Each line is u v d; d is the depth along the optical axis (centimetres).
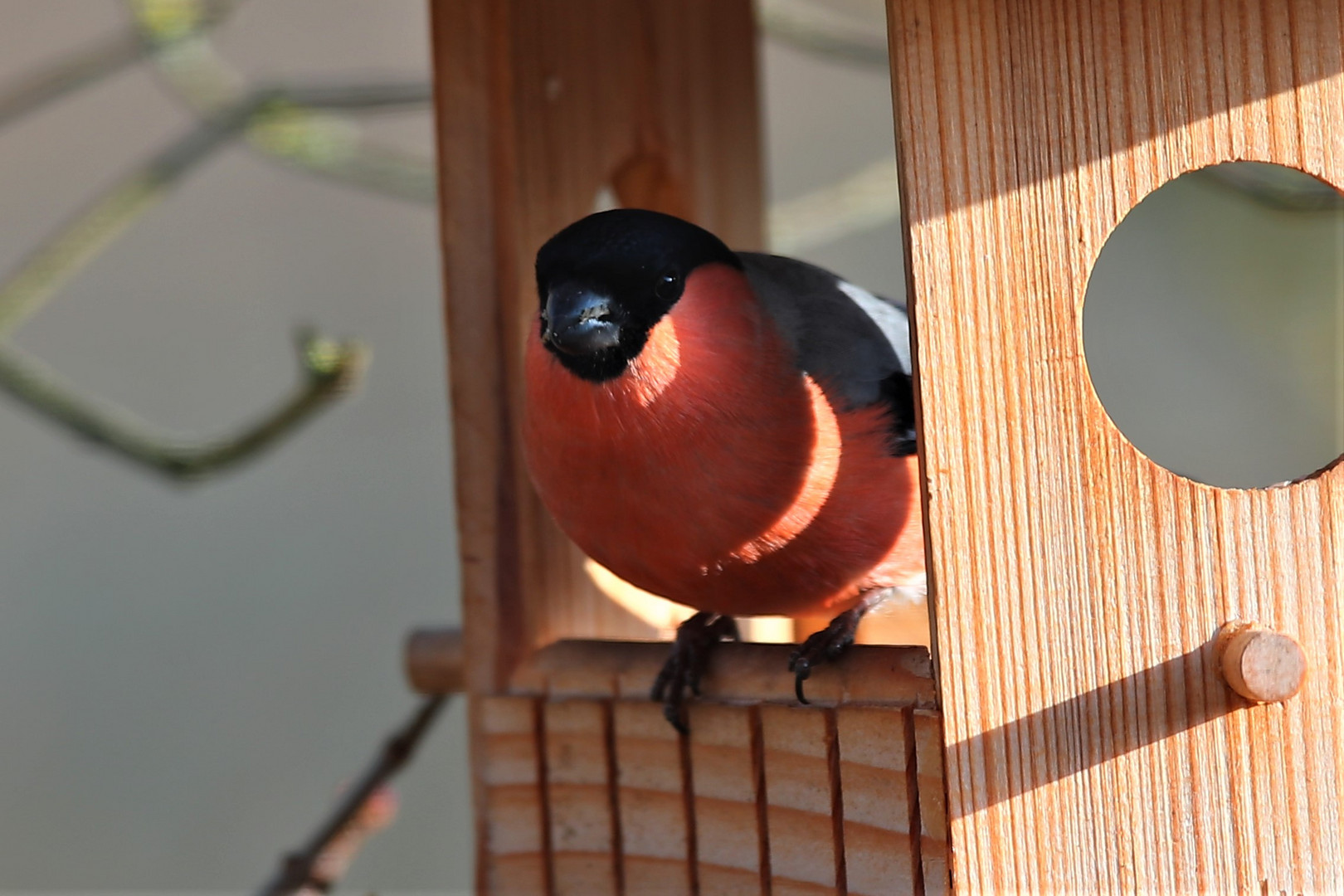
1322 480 331
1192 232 703
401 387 848
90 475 829
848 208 700
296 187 866
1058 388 329
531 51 466
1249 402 691
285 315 855
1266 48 330
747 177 554
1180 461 705
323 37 845
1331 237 680
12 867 746
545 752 420
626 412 383
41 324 841
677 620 500
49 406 610
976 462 329
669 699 399
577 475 395
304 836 768
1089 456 329
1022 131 328
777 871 383
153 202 648
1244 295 693
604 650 426
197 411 838
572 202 481
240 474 830
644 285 384
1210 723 329
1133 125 329
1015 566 329
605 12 502
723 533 392
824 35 691
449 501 832
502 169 439
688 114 533
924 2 327
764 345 395
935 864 355
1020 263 329
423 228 865
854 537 398
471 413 433
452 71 434
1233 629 328
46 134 855
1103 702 328
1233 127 329
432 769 761
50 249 637
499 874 423
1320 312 681
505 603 432
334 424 838
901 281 830
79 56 748
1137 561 329
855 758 370
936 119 328
